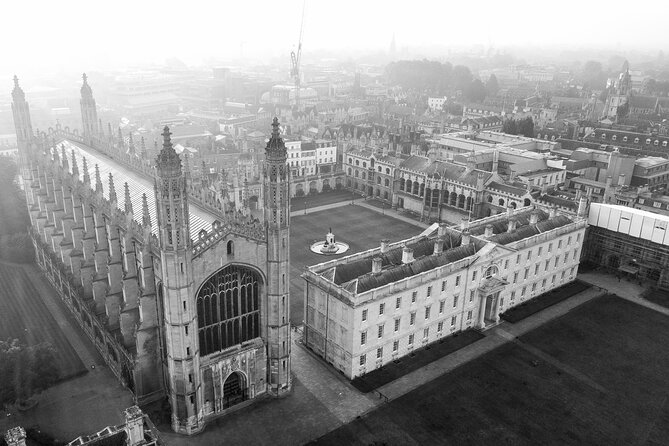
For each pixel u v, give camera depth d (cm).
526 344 10738
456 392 9175
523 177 17975
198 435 7981
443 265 10412
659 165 19662
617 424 8525
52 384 9112
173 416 8000
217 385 8319
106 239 10400
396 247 11144
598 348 10656
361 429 8219
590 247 14750
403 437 8075
